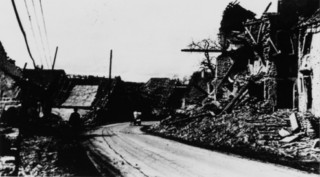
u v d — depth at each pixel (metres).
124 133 33.72
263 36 31.36
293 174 13.05
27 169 11.12
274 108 29.31
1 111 17.08
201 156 17.75
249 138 22.88
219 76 44.03
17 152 12.30
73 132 21.09
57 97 59.75
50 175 10.97
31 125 21.88
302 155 17.92
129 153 18.69
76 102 58.91
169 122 37.22
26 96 22.06
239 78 36.03
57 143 17.25
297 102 28.89
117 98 64.12
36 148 14.57
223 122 28.55
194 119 34.50
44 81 55.03
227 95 38.88
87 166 13.66
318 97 24.94
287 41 29.84
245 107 30.38
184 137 28.72
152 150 20.14
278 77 29.67
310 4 30.20
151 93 79.19
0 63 18.20
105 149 20.09
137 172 13.32
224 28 44.62
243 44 35.47
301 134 21.89
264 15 30.69
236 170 13.83
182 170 13.79
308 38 26.73
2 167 9.90
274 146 20.81
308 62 26.55
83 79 63.91
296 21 29.83
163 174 12.98
